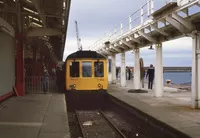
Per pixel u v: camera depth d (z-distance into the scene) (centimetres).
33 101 1661
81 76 2019
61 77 2367
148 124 1205
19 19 1777
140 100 1728
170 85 2831
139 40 2212
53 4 1630
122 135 1151
